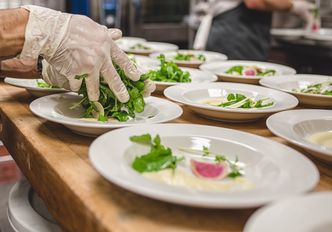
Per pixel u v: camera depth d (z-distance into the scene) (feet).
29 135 2.96
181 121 3.52
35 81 4.19
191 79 4.85
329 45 8.31
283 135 2.66
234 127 3.43
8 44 3.04
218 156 2.49
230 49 8.02
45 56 3.18
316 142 3.00
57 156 2.58
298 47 8.93
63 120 2.82
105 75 3.14
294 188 1.95
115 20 10.86
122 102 3.22
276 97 3.92
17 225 3.11
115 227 1.80
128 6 10.93
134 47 7.16
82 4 10.36
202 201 1.74
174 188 1.91
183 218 1.92
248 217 1.97
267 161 2.37
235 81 5.03
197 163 2.35
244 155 2.52
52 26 3.08
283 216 1.61
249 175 2.33
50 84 3.67
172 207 2.01
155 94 4.39
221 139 2.64
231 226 1.89
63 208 2.28
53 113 3.18
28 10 3.15
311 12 9.12
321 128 3.20
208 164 2.35
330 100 3.88
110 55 3.16
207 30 8.09
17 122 3.26
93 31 3.12
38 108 3.16
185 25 11.68
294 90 4.50
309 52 8.77
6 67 3.96
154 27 11.33
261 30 8.03
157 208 1.99
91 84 3.13
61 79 3.53
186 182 2.14
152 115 3.38
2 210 4.15
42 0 9.71
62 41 3.07
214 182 2.19
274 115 3.14
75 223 2.14
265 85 4.41
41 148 2.71
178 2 11.57
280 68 5.72
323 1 12.05
